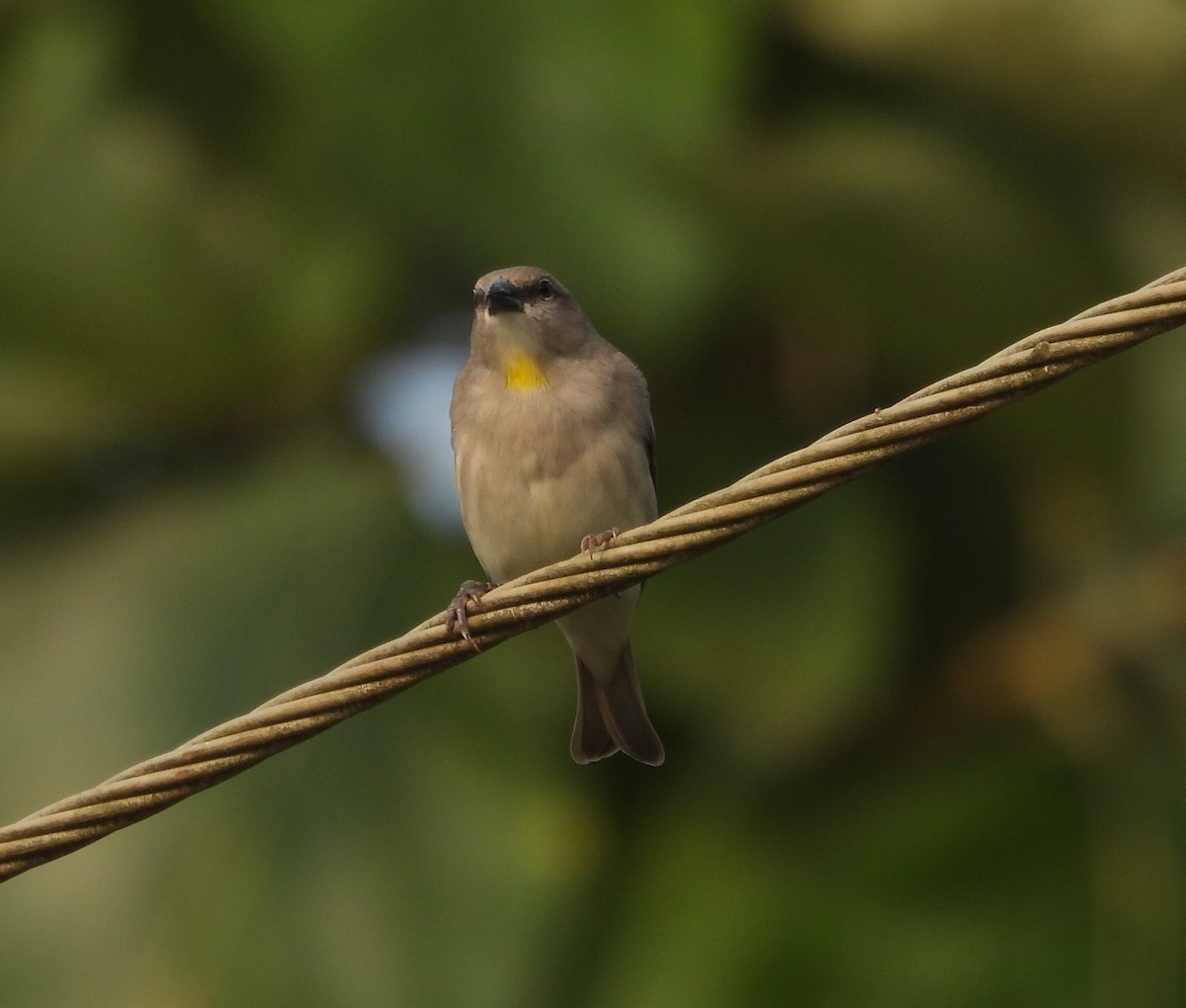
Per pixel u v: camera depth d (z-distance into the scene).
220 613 14.84
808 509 15.06
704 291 14.57
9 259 15.59
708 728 15.27
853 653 14.70
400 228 15.54
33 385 16.03
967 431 15.70
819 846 15.21
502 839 14.09
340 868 13.97
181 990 13.55
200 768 6.94
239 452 16.61
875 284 14.74
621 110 14.48
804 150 14.29
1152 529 15.76
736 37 14.45
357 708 7.12
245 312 15.81
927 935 14.81
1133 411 15.34
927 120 15.18
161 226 15.70
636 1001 14.81
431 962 13.79
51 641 14.98
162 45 16.25
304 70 15.05
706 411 15.76
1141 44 13.85
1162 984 14.51
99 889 13.74
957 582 16.25
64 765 14.30
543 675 14.60
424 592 14.96
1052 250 14.48
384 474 15.90
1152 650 15.38
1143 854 14.80
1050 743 15.24
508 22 14.53
